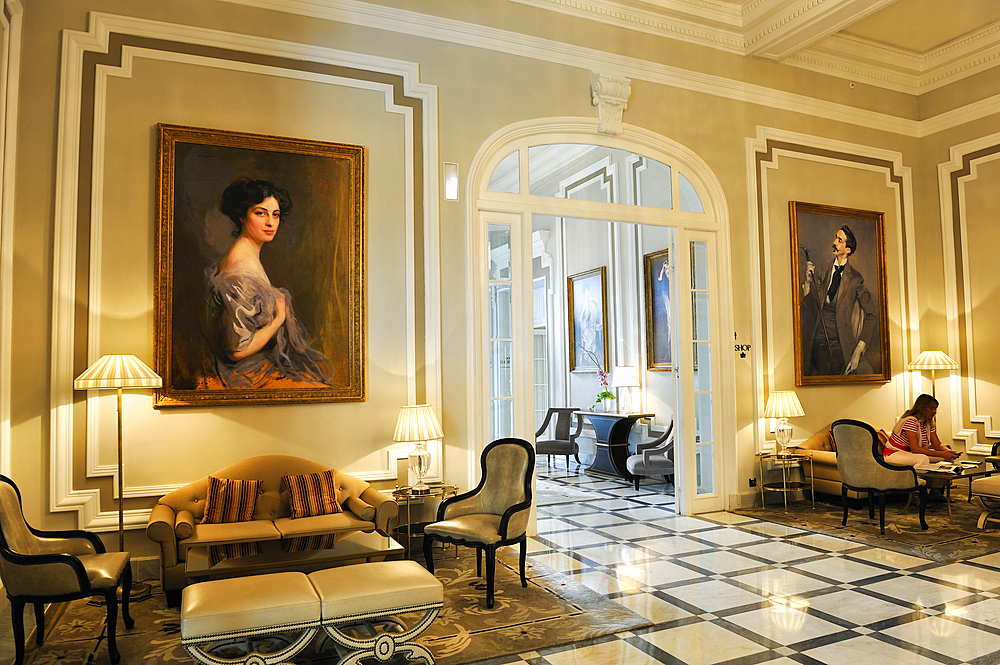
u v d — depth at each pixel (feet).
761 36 22.34
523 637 11.45
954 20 22.88
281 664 9.36
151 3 15.72
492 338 18.92
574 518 21.15
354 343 16.99
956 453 20.51
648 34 21.68
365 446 17.02
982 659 10.45
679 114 22.02
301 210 16.71
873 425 24.99
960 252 25.45
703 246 22.45
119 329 14.99
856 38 24.00
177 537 13.14
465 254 18.53
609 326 30.09
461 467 18.06
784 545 17.57
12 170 14.05
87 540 12.22
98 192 14.93
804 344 23.66
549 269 34.81
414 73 18.10
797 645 11.05
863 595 13.53
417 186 18.06
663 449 25.72
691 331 22.16
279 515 15.16
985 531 18.79
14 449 14.05
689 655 10.70
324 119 17.17
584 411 30.71
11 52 13.94
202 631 8.90
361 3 17.71
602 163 23.75
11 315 14.06
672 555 16.70
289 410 16.35
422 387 17.70
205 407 15.56
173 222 15.47
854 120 25.36
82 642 11.43
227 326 15.81
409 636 9.98
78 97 14.92
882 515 18.70
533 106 19.81
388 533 14.75
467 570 15.53
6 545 10.56
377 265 17.48
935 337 26.13
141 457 14.98
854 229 24.98
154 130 15.55
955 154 25.59
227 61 16.21
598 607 12.92
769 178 23.54
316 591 9.74
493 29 19.30
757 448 22.62
